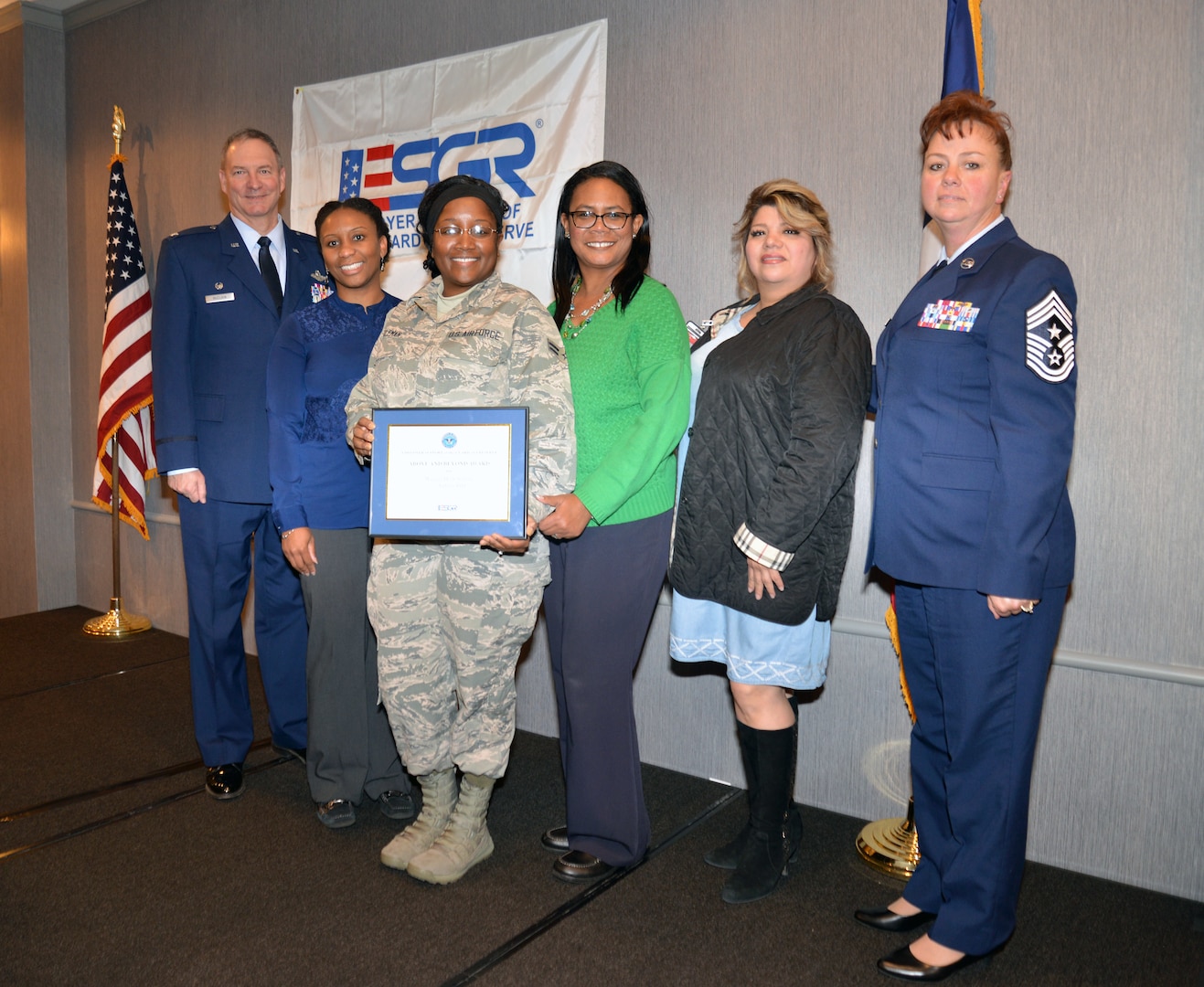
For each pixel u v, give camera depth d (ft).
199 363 8.73
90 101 14.39
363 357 7.79
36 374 14.94
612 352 6.78
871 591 8.39
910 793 8.23
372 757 8.32
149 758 9.52
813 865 7.54
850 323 6.44
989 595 5.49
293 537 7.57
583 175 6.82
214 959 6.10
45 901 6.79
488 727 7.06
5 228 15.02
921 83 7.86
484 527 6.37
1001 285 5.57
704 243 9.05
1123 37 7.02
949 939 5.92
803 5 8.37
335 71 11.62
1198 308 6.89
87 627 13.98
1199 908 6.98
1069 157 7.27
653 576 6.95
